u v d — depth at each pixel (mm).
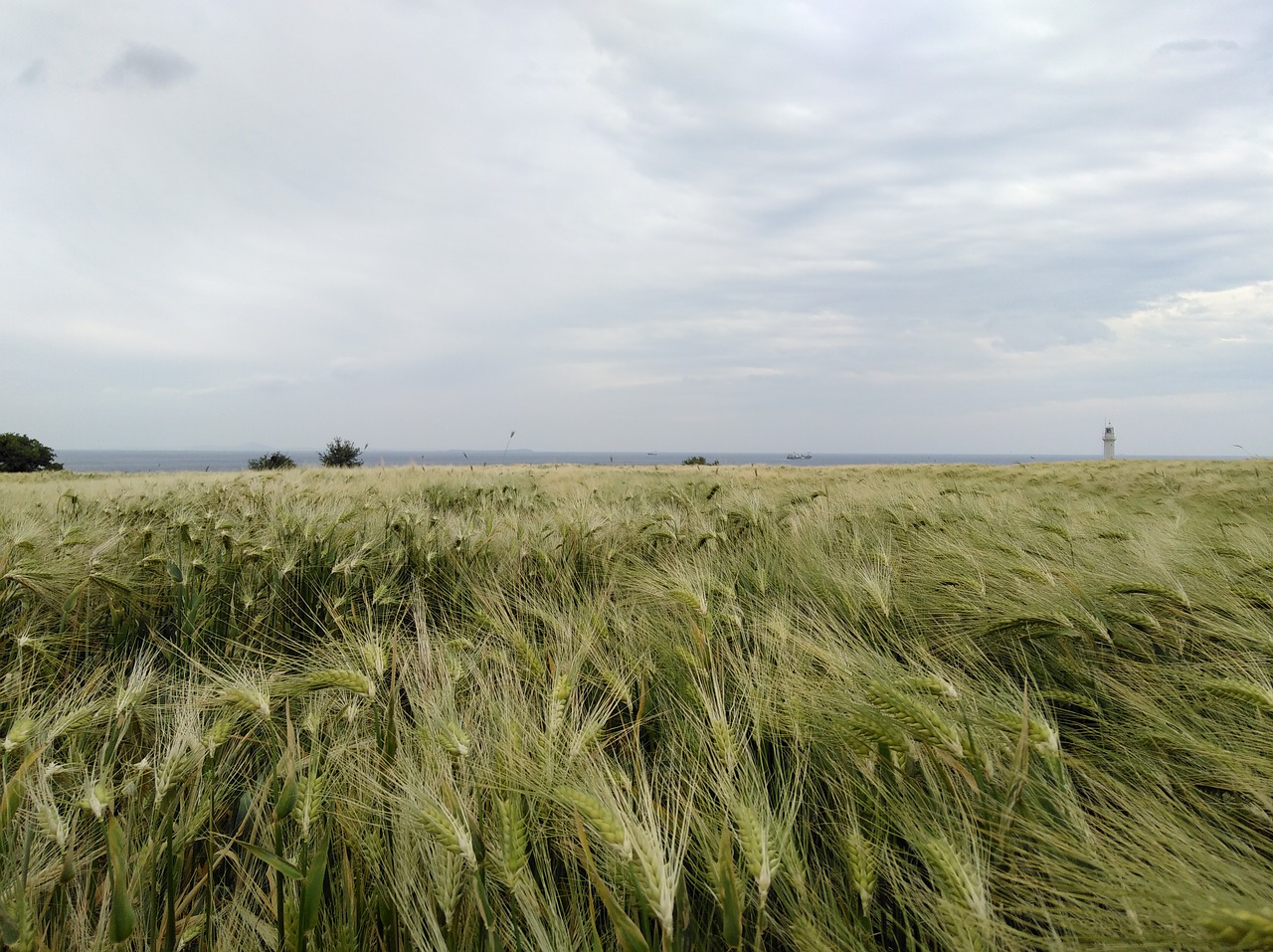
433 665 2775
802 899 1609
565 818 1893
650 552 5617
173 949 1614
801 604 3896
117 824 1623
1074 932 1453
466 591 4723
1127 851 1632
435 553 5152
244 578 4621
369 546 5090
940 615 3539
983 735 2057
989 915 1479
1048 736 1852
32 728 2064
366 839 1881
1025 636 2955
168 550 4840
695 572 3930
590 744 2100
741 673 2633
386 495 9188
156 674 3301
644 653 3062
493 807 1815
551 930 1646
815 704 2312
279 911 1779
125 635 3871
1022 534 5148
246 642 3975
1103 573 3697
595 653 2959
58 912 1743
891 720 1918
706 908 1777
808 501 8523
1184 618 3082
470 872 1628
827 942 1556
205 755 2004
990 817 1772
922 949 1569
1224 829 1830
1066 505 8938
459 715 2391
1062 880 1581
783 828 1776
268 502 7156
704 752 2152
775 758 2234
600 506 7203
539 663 2639
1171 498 13570
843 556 4977
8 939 1501
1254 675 2543
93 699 2896
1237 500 13172
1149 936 1382
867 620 3420
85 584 3803
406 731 2334
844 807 1989
